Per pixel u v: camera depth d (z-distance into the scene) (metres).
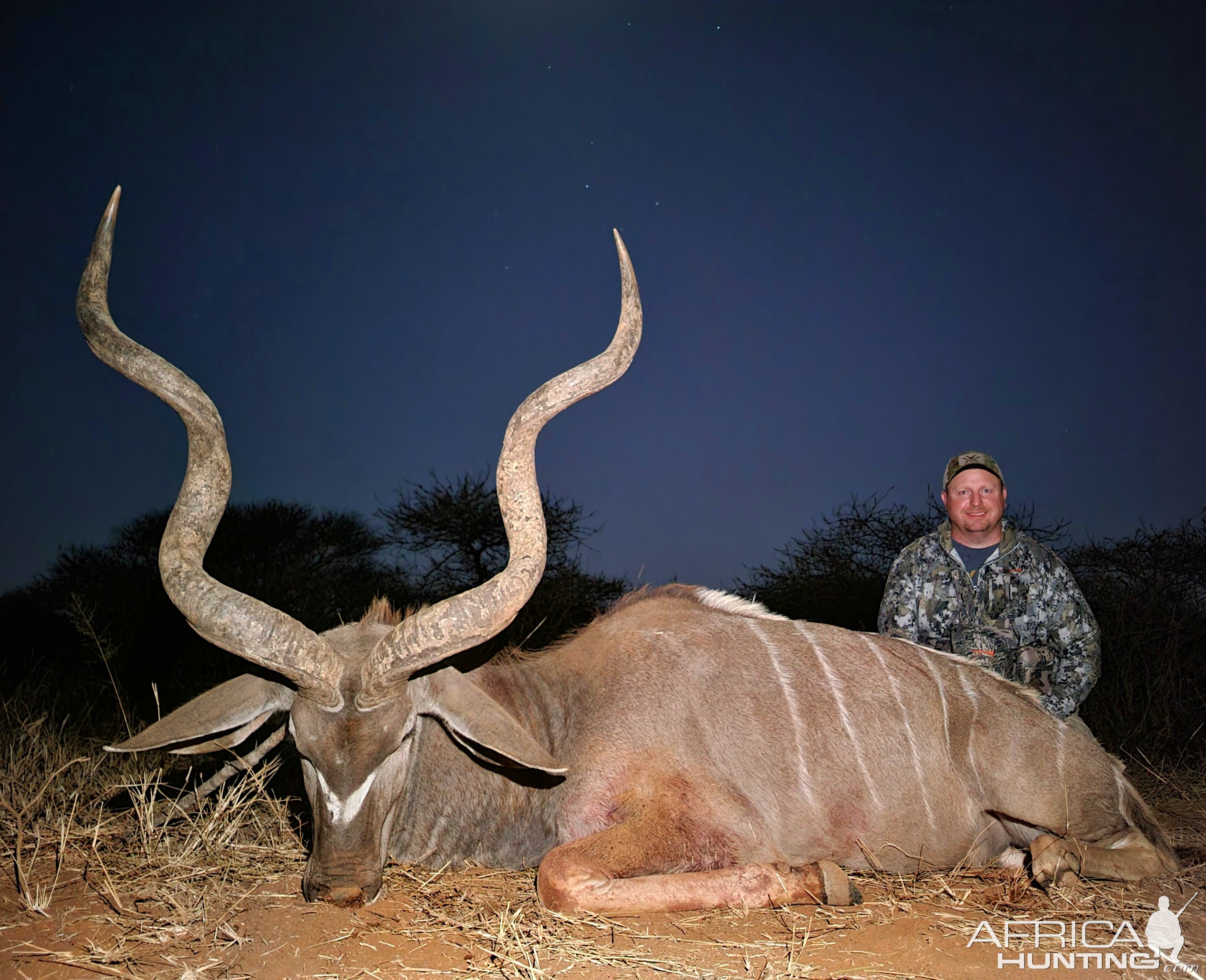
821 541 8.56
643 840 3.10
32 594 8.78
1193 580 7.29
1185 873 3.34
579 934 2.76
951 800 3.48
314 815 2.95
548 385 3.08
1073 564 7.54
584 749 3.37
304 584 7.93
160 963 2.56
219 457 3.05
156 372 2.99
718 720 3.41
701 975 2.51
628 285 3.23
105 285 3.13
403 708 2.96
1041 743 3.52
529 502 3.04
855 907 3.00
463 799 3.35
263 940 2.70
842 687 3.54
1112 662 6.10
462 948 2.66
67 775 4.17
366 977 2.48
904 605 4.20
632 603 3.91
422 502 9.39
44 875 3.16
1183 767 5.18
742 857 3.20
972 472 4.10
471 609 2.88
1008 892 3.13
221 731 3.01
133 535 9.48
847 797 3.40
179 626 6.93
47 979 2.46
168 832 3.51
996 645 4.07
